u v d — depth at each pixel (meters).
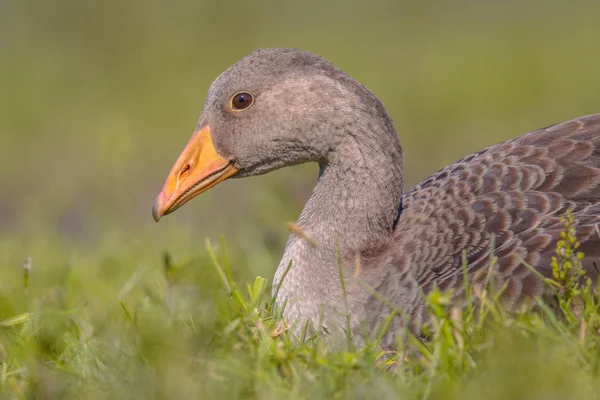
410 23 47.03
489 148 11.78
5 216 24.53
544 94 34.88
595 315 8.88
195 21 47.06
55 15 46.25
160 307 11.08
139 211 22.80
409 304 10.24
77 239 19.89
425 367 8.70
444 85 36.84
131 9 46.97
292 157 11.56
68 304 12.63
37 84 38.28
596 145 10.70
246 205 20.38
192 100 35.88
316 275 11.06
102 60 42.03
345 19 47.97
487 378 8.08
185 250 14.98
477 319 9.53
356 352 9.32
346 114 11.18
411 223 11.12
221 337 9.24
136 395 8.30
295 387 8.19
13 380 9.33
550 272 9.61
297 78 11.30
